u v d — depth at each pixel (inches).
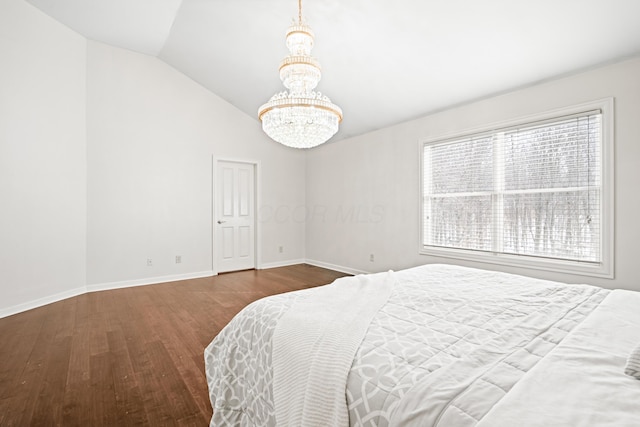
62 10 126.7
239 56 145.8
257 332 49.2
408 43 108.2
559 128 107.3
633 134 91.5
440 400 26.9
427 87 127.0
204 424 58.4
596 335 38.6
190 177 177.3
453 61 109.8
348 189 191.0
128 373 75.5
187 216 176.4
